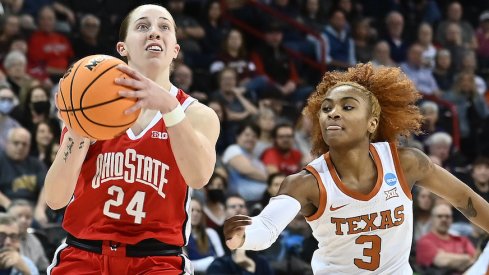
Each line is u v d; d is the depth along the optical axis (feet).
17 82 36.83
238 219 13.44
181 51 44.21
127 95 12.94
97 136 13.19
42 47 40.93
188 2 47.14
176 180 14.40
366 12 54.49
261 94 42.83
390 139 15.76
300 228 30.91
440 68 50.57
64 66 41.37
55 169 14.03
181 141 13.60
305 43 49.06
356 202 14.44
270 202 14.56
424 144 42.32
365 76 15.52
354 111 14.55
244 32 48.42
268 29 48.11
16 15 41.86
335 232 14.61
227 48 45.21
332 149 14.75
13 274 24.43
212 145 14.53
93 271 14.38
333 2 52.42
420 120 16.14
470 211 15.57
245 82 43.78
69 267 14.48
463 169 38.88
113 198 14.25
